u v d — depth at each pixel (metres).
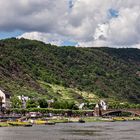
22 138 184.12
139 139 190.12
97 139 186.00
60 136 197.00
